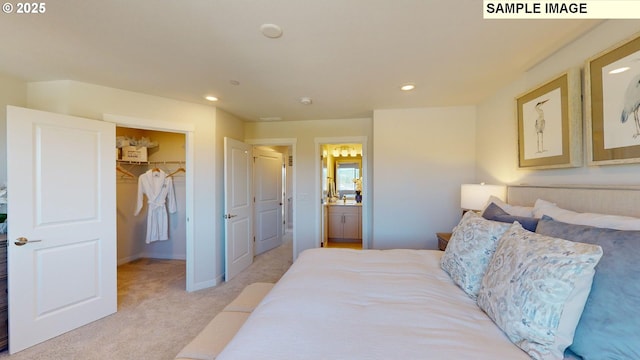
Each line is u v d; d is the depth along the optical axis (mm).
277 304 1200
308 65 2094
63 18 1460
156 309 2600
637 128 1256
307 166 4152
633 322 774
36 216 2039
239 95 2830
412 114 3322
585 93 1558
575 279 855
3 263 1959
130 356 1900
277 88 2613
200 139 3178
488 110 2879
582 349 834
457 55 1930
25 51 1848
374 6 1374
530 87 2152
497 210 1820
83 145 2303
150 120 2820
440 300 1248
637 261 830
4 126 2311
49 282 2100
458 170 3234
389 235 3357
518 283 974
